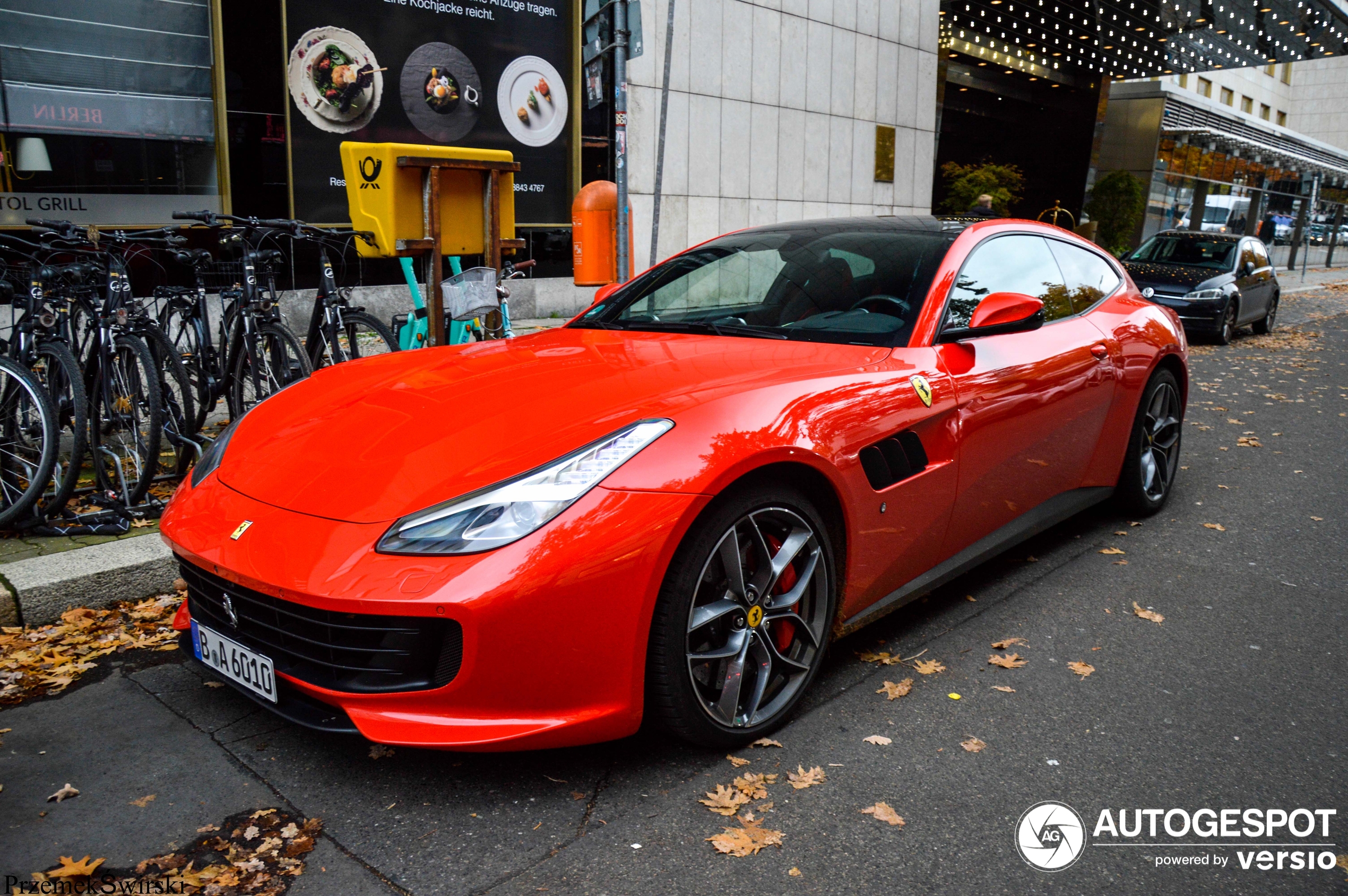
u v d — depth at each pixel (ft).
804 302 9.98
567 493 6.43
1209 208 106.93
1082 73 93.61
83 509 12.37
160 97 25.11
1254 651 9.50
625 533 6.40
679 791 6.89
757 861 6.11
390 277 30.09
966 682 8.73
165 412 12.91
